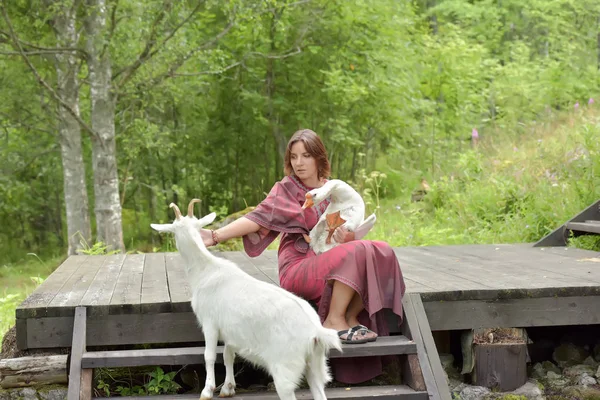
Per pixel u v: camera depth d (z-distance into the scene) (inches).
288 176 149.5
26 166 682.8
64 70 514.0
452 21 842.2
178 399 137.7
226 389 134.6
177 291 167.8
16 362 155.3
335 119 601.9
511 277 180.7
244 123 647.8
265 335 121.1
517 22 788.0
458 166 458.6
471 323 161.2
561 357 188.5
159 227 137.1
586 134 336.5
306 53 596.7
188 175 687.7
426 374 141.1
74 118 488.7
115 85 468.1
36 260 765.9
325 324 143.0
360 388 143.0
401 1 626.5
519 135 582.6
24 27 505.0
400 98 612.7
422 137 648.4
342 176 684.1
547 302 163.3
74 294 164.4
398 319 157.0
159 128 633.6
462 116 651.5
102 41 434.0
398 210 451.5
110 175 471.2
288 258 148.8
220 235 141.7
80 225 526.0
